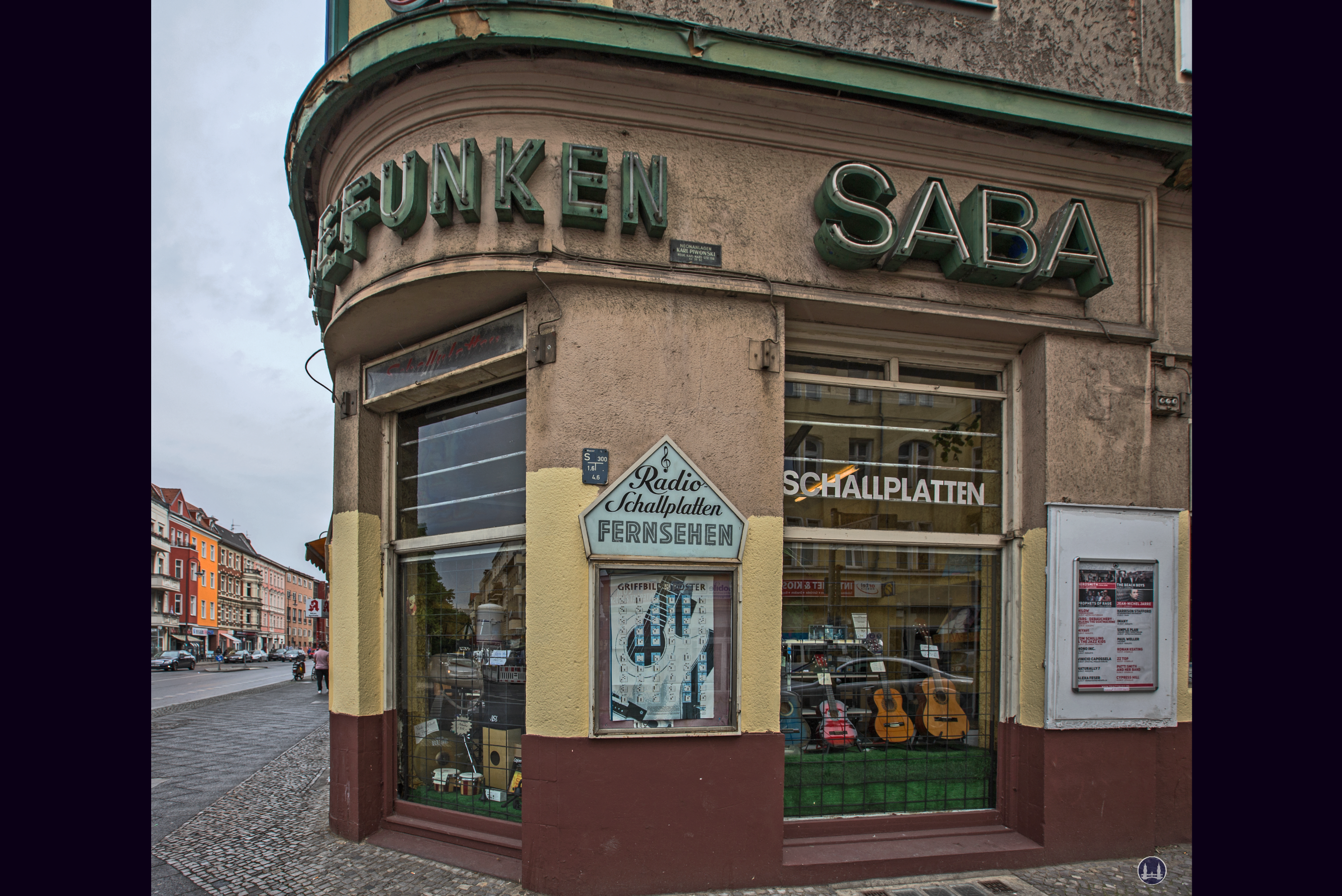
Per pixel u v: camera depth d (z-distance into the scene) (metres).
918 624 5.14
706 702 4.25
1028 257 4.85
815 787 4.84
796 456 5.04
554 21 4.17
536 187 4.35
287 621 103.06
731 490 4.43
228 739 10.34
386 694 5.32
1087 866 4.66
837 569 5.04
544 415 4.27
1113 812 4.82
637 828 4.07
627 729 4.12
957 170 5.08
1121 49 5.54
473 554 5.08
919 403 5.32
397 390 5.28
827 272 4.75
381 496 5.55
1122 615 4.95
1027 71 5.36
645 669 4.19
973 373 5.41
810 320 4.95
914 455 5.26
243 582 81.75
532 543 4.24
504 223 4.31
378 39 4.35
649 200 4.34
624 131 4.53
